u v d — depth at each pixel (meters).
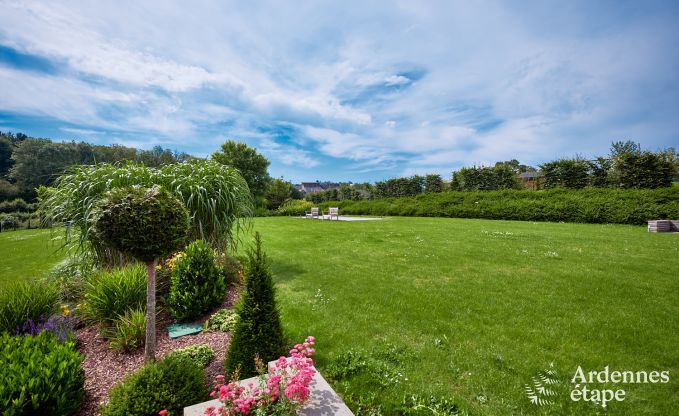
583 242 10.41
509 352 3.53
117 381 2.96
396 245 10.85
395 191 34.59
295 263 8.27
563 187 21.66
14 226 28.70
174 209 3.11
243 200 7.37
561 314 4.62
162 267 5.50
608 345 3.65
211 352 3.40
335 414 2.09
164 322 4.37
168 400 2.28
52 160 48.09
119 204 2.82
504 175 26.06
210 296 4.70
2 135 61.16
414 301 5.25
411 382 2.96
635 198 16.39
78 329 4.09
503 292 5.65
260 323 2.88
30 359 2.28
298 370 2.34
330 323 4.37
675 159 17.84
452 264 7.84
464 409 2.53
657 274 6.52
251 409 2.08
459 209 24.19
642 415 2.47
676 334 3.91
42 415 2.16
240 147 40.94
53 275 5.74
